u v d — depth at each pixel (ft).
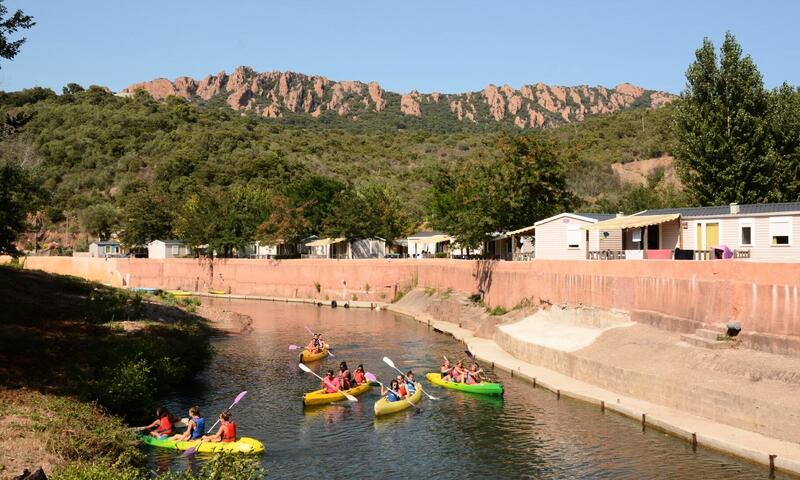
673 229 130.41
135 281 327.67
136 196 375.66
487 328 156.46
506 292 166.71
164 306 170.19
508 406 93.61
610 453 72.54
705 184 161.48
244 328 180.75
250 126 644.27
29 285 145.79
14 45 82.43
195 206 328.08
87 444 63.72
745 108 160.15
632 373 90.84
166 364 100.68
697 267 96.48
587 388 97.55
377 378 117.50
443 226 267.80
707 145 158.61
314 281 270.67
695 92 165.27
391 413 92.68
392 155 583.99
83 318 123.95
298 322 198.29
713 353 85.05
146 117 549.13
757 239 115.96
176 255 352.08
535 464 71.26
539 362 116.67
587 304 127.65
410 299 231.09
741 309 87.56
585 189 374.43
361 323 195.72
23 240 393.29
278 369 124.36
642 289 110.83
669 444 73.72
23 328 104.12
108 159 468.75
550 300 142.72
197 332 142.00
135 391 81.46
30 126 507.30
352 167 519.19
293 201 325.01
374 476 69.31
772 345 80.69
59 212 414.41
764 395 72.59
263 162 449.06
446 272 214.90
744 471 65.00
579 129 554.46
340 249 303.48
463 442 79.41
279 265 283.59
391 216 306.76
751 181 157.48
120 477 51.47
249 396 102.73
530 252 177.78
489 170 192.95
